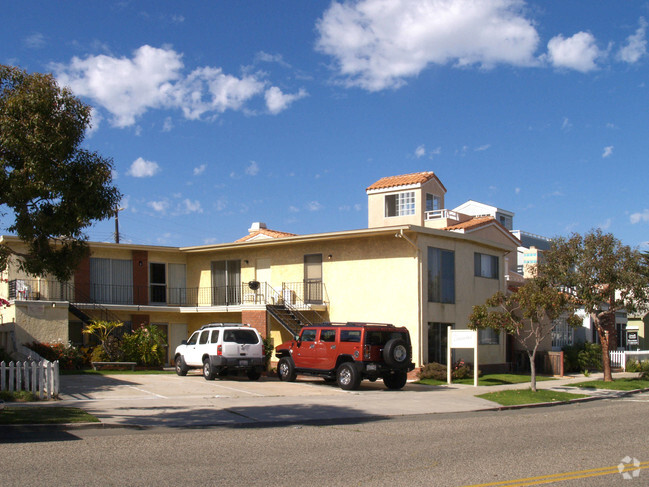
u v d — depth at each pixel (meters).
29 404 15.79
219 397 18.23
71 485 8.05
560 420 15.59
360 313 27.72
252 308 28.31
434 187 36.78
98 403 16.42
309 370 22.77
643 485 8.50
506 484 8.45
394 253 27.02
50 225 13.20
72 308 28.16
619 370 34.62
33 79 13.38
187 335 33.41
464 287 28.73
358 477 8.77
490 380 25.44
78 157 13.36
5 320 26.44
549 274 25.08
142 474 8.77
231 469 9.19
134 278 31.97
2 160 12.77
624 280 24.09
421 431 13.34
